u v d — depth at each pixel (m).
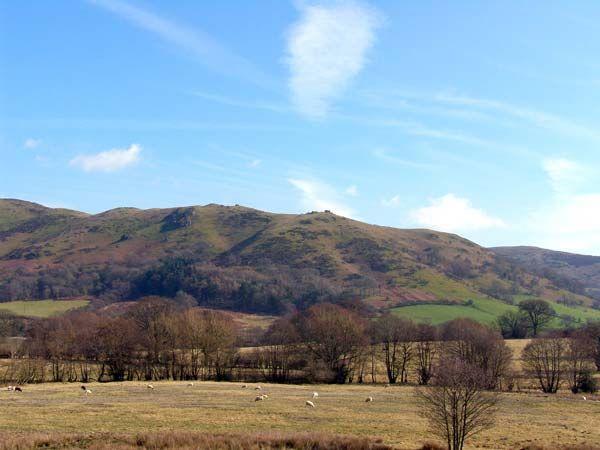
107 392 85.00
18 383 102.88
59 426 54.62
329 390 94.56
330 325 120.81
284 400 77.00
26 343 126.44
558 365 103.00
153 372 120.44
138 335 122.75
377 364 136.38
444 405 44.22
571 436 54.81
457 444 43.44
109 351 116.50
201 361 123.56
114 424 56.06
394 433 54.03
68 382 107.31
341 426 57.31
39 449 44.03
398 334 125.38
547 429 58.56
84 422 57.00
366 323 137.50
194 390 88.81
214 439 46.31
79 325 153.88
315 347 121.25
